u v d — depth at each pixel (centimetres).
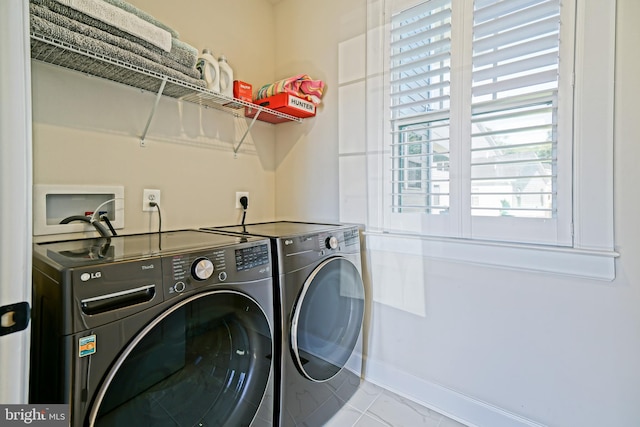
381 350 171
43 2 92
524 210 126
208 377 95
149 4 142
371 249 173
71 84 119
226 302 98
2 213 57
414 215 158
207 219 170
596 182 111
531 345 127
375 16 166
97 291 70
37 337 74
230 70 157
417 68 156
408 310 161
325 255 139
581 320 116
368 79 170
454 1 139
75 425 66
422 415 148
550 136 120
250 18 194
